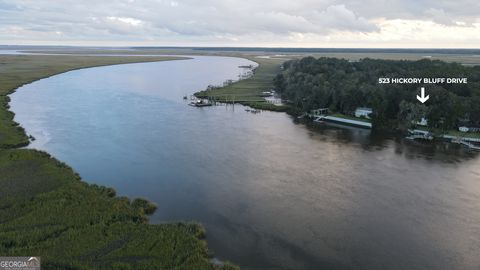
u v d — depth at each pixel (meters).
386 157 107.00
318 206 75.12
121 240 59.72
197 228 64.62
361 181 88.50
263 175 91.88
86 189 78.88
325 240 62.78
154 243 59.00
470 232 66.00
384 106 142.38
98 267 52.56
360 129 141.12
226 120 153.75
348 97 159.88
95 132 130.62
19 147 112.69
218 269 53.44
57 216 66.81
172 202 76.69
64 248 57.12
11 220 65.50
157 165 98.56
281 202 76.81
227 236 63.75
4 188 78.81
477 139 121.00
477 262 57.50
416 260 57.75
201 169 95.81
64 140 120.69
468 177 91.62
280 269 55.19
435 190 83.69
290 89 197.88
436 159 105.56
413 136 126.69
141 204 73.56
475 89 151.62
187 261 54.81
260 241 62.34
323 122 153.00
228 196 79.62
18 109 166.12
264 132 134.75
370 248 60.72
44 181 83.06
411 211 73.50
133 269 52.75
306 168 97.06
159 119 153.12
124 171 94.12
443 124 129.88
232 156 106.50
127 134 128.75
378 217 70.88
